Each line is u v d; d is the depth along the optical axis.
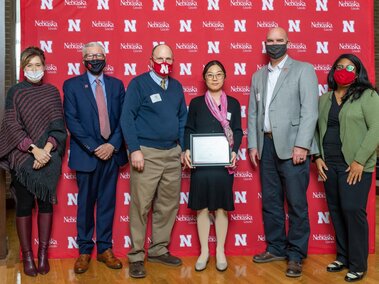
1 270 2.95
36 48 2.87
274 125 2.95
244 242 3.41
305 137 2.82
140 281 2.75
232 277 2.83
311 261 3.21
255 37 3.38
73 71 3.22
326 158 2.86
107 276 2.84
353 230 2.74
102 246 3.10
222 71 2.97
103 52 3.00
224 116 2.96
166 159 2.92
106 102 3.03
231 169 2.93
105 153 2.94
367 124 2.67
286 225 3.36
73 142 3.02
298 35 3.41
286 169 2.95
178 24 3.32
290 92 2.93
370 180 2.75
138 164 2.82
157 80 2.94
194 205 2.92
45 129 2.80
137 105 2.89
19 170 2.73
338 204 2.91
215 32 3.35
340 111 2.76
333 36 3.43
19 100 2.78
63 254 3.26
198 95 3.35
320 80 3.43
